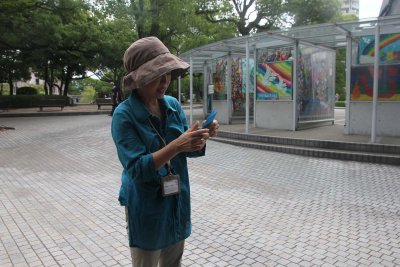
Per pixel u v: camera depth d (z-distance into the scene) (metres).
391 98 10.16
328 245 4.07
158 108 2.17
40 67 30.80
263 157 9.04
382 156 7.98
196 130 1.87
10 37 22.64
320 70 13.32
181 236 2.16
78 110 24.73
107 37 27.08
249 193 6.09
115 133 1.97
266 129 12.55
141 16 18.52
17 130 14.74
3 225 4.77
